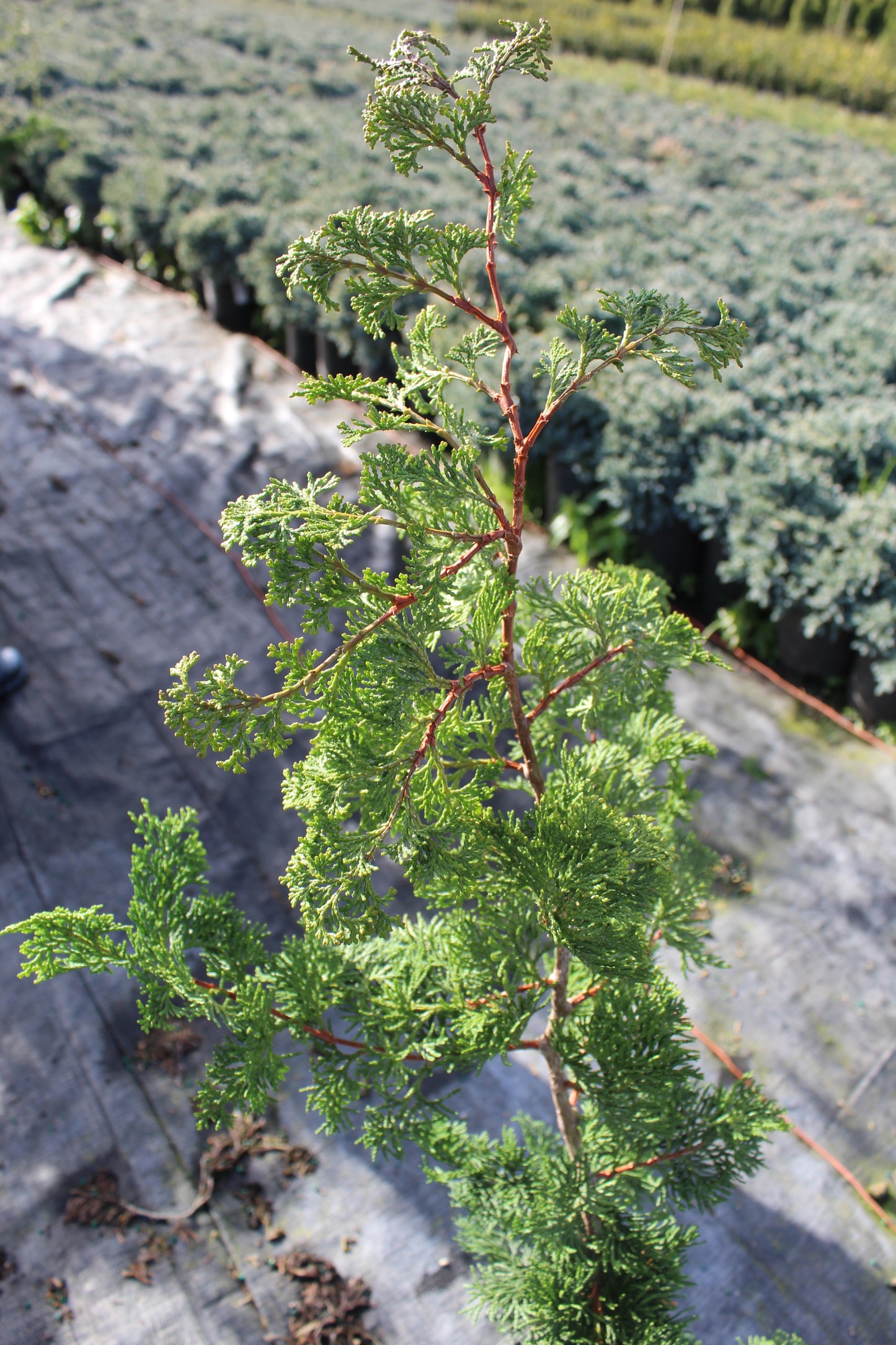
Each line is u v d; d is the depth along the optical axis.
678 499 5.68
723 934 4.30
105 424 7.51
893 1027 3.97
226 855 4.58
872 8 28.48
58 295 9.38
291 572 1.41
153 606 5.95
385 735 1.57
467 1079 3.73
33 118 10.99
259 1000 1.87
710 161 12.78
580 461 6.27
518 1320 2.42
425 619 1.54
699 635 1.87
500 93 14.68
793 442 5.77
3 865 4.38
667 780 2.38
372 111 1.48
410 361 1.65
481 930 2.02
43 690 5.26
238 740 1.43
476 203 9.11
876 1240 3.34
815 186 12.01
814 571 5.19
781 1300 3.18
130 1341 2.96
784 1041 3.91
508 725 2.02
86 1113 3.52
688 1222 3.33
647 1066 2.03
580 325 1.59
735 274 7.91
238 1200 3.33
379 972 2.18
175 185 9.52
